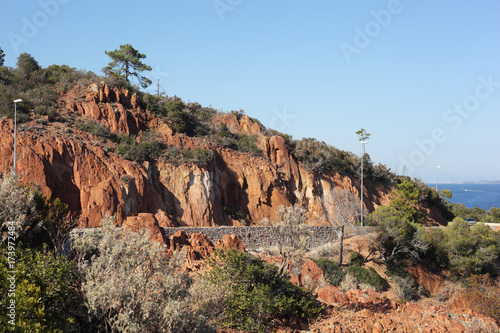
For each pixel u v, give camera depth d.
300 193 51.25
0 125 32.44
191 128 48.56
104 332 13.02
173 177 39.78
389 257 38.94
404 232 38.56
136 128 42.81
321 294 25.66
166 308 12.98
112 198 32.78
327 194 53.16
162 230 26.52
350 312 22.91
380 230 40.47
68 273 13.72
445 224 65.75
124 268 13.99
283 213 23.42
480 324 21.59
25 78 44.00
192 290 18.62
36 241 17.89
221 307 19.02
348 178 57.25
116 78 47.06
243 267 20.78
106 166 35.19
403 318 22.28
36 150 31.94
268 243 36.66
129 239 15.09
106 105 41.69
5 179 17.05
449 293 36.62
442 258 40.75
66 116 38.94
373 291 28.14
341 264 35.88
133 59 54.91
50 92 41.38
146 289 13.86
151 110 46.75
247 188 46.75
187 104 54.28
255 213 46.03
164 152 41.47
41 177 30.50
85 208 31.89
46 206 19.06
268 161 50.19
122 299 12.87
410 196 59.31
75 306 13.43
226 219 42.47
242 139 51.81
